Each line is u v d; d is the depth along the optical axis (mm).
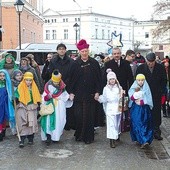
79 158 4863
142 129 5316
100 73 5734
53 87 5578
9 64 6234
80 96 5633
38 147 5426
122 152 5195
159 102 5930
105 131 6586
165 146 5527
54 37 59250
